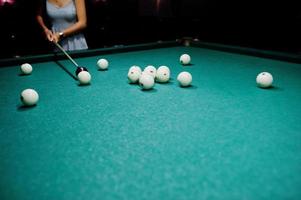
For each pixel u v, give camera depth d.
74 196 1.01
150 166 1.19
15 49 6.38
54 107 1.92
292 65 3.14
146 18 8.26
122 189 1.04
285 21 7.04
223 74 2.78
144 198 0.99
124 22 7.91
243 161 1.23
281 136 1.49
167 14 8.57
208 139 1.45
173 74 2.76
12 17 6.20
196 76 2.71
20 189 1.05
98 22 7.40
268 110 1.87
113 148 1.35
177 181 1.09
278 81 2.55
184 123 1.65
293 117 1.76
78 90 2.30
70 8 3.96
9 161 1.25
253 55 3.61
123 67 3.05
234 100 2.06
